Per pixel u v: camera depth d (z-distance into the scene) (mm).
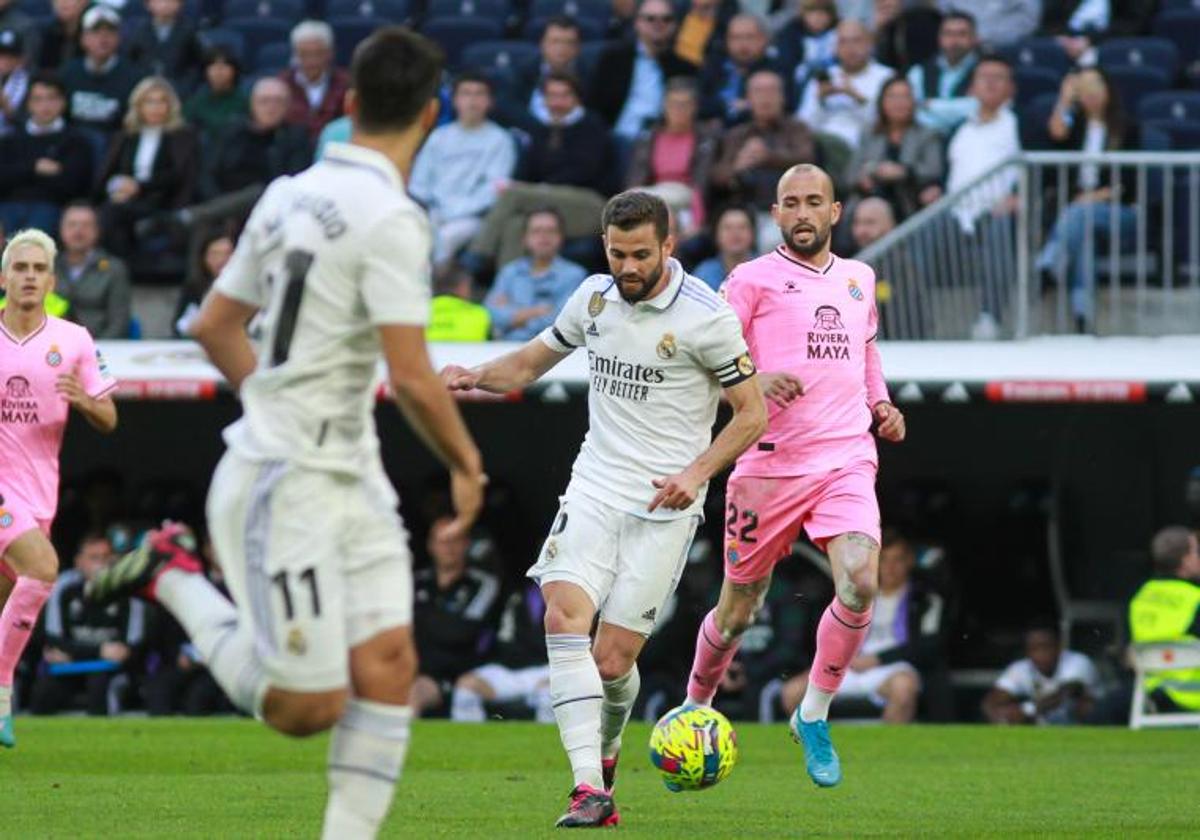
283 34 59625
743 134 48062
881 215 45375
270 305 13773
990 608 45562
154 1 56469
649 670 41969
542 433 46219
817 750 23969
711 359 20953
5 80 55562
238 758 29766
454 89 51031
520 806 22578
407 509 46812
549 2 59781
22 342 28594
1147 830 20516
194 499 46312
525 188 48062
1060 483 45438
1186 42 56969
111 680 42156
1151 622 39188
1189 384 40219
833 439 23906
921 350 42406
